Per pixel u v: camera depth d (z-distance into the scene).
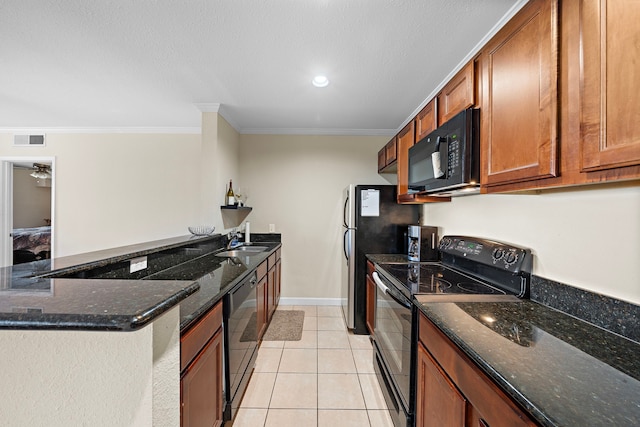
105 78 2.15
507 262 1.43
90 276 1.22
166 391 0.61
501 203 1.64
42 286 0.66
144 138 3.53
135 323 0.48
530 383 0.67
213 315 1.31
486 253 1.61
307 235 3.59
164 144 3.53
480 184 1.33
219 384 1.38
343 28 1.54
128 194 3.53
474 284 1.58
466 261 1.85
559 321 1.06
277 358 2.33
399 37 1.61
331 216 3.59
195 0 1.34
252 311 2.04
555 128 0.87
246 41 1.67
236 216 3.45
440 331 1.12
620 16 0.68
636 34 0.65
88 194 3.52
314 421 1.65
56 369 0.52
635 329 0.90
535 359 0.78
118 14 1.44
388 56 1.81
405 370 1.44
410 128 2.34
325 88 2.30
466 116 1.34
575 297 1.11
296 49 1.74
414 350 1.38
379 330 2.03
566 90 0.85
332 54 1.80
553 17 0.87
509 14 1.40
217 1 1.34
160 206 3.53
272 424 1.62
